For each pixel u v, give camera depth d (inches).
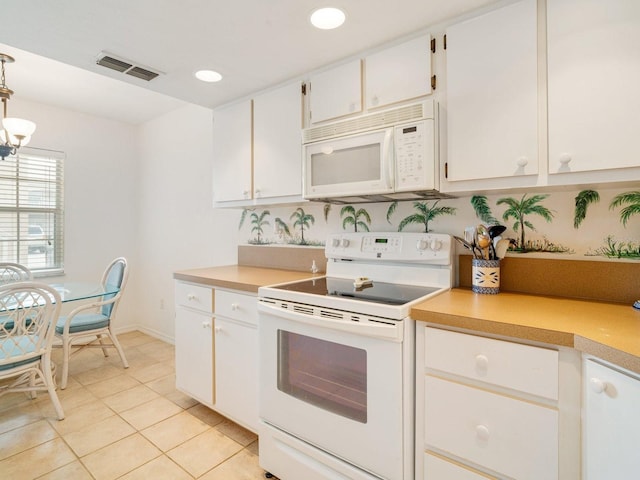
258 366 66.1
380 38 61.9
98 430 76.5
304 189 70.0
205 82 79.4
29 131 92.0
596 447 34.4
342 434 51.9
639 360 29.0
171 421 80.4
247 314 69.1
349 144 63.4
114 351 126.1
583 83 44.0
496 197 61.3
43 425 78.4
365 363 49.6
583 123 44.1
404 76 60.3
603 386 33.4
